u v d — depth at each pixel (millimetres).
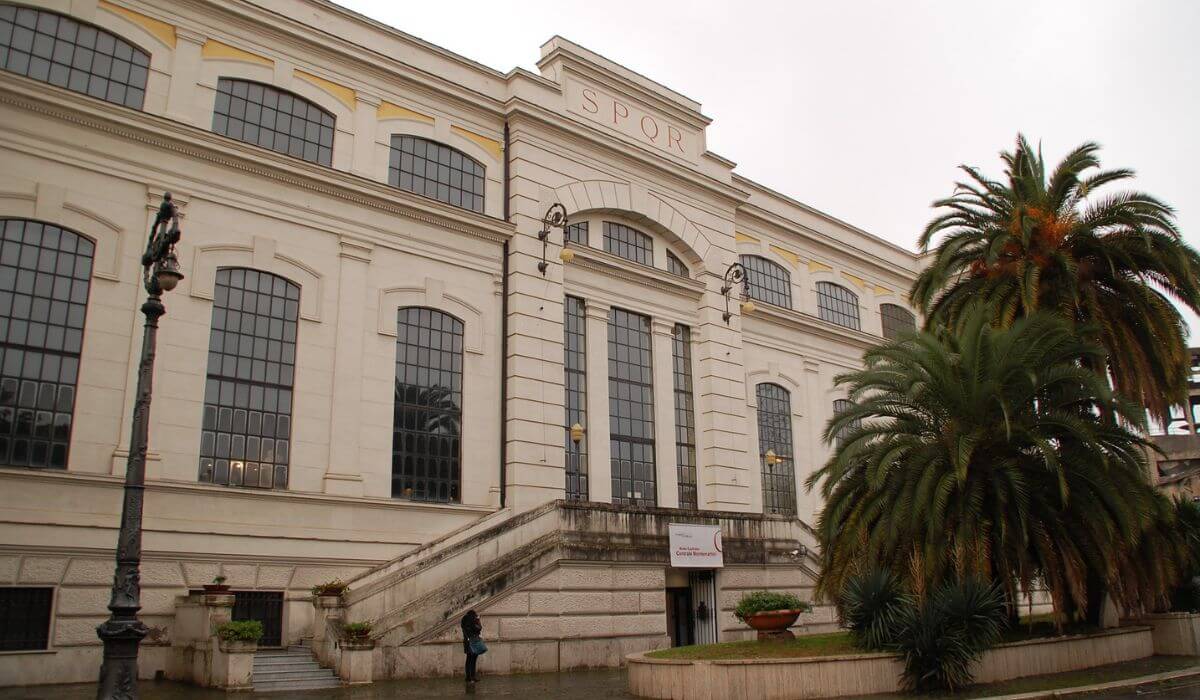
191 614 18578
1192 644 23672
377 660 18547
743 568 26688
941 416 20703
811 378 38188
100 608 18906
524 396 26578
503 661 20625
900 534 19578
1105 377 22453
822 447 37688
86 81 21141
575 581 22547
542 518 22516
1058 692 16078
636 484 29859
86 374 19719
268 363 22578
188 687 17281
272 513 21734
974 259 26719
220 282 22188
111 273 20438
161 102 22062
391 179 26078
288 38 24609
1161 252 23938
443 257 26312
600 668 22391
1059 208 25391
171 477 20359
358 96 25812
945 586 18234
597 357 29578
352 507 23062
